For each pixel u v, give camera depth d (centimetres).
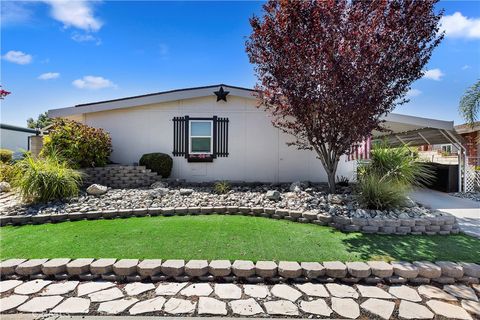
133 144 901
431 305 271
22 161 657
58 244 396
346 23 545
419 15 507
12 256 355
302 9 533
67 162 711
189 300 278
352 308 265
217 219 535
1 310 259
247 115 914
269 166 918
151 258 346
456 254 367
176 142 905
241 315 253
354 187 685
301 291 296
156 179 838
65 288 300
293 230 468
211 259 345
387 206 526
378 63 516
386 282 314
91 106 863
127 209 566
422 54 538
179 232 449
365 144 732
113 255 356
